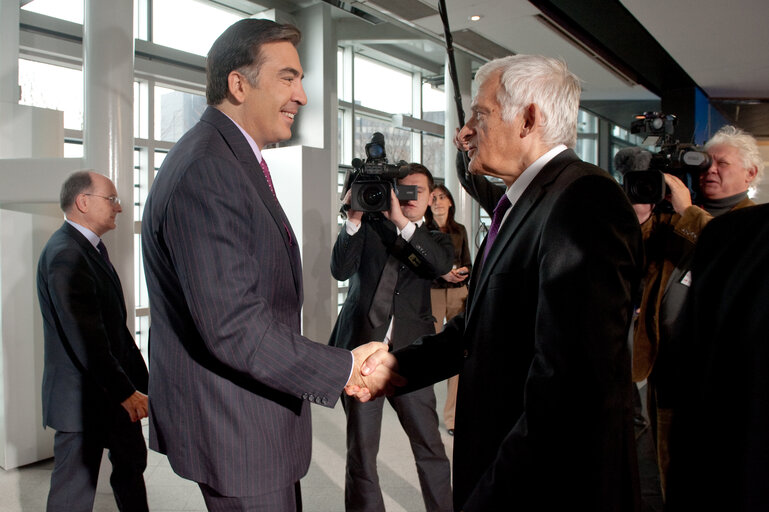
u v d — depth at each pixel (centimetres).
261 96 126
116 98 271
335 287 620
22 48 403
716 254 90
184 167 113
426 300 228
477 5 341
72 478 202
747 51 441
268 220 120
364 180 214
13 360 289
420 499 257
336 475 282
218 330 109
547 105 113
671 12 359
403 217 215
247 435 119
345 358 121
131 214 280
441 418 375
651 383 185
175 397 121
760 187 598
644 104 676
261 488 121
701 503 85
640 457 253
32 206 291
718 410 82
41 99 426
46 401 202
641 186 177
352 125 691
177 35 507
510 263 109
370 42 658
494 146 117
